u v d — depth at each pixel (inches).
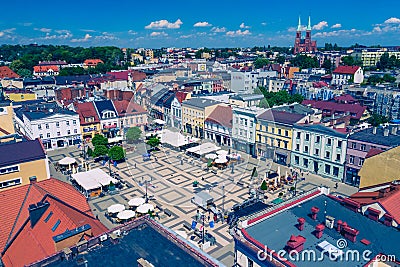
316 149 3292.3
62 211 1427.2
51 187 1670.8
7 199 1608.0
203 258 1004.6
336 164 3154.5
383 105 5123.0
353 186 3046.3
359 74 7751.0
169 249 1073.5
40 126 4065.0
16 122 4739.2
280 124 3553.2
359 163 2982.3
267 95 5502.0
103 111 4490.7
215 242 2138.3
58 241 1154.0
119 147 3398.1
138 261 957.8
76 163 3585.1
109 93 5113.2
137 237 1138.0
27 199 1624.0
